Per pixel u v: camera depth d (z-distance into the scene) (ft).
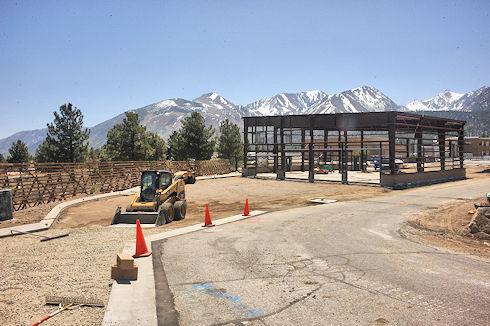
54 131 113.50
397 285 21.30
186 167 135.95
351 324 16.07
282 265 25.85
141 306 18.49
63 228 46.70
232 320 16.69
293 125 122.52
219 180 126.21
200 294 20.18
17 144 151.53
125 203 69.46
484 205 41.88
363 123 103.76
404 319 16.51
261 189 94.53
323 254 28.99
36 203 67.62
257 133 136.56
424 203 61.62
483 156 278.05
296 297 19.49
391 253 29.30
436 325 15.87
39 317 17.53
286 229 40.24
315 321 16.43
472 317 16.67
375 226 41.91
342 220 46.01
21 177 62.64
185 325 16.22
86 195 79.92
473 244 33.47
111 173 90.94
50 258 29.17
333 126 112.57
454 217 47.24
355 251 30.01
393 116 94.38
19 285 22.43
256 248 31.32
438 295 19.60
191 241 34.91
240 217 50.57
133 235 38.83
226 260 27.48
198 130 156.04
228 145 178.09
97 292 21.03
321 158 193.36
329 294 19.88
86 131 118.52
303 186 100.27
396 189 90.79
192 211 60.95
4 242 36.42
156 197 48.73
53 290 21.45
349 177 130.00
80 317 17.46
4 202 49.70
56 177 72.02
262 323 16.31
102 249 32.17
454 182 108.27
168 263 26.91
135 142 129.49
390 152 94.63
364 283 21.68
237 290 20.76
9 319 17.31
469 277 22.88
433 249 30.96
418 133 107.34
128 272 22.79
